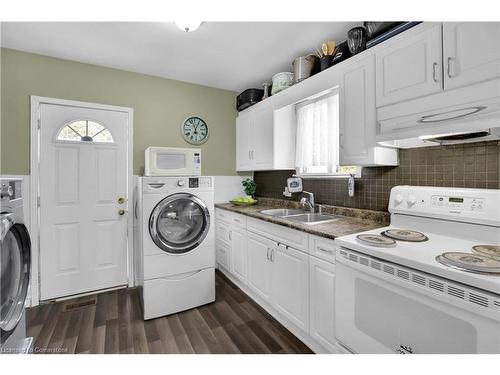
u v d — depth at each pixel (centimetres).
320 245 158
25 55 224
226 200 339
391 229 156
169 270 213
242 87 324
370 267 120
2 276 126
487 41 110
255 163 294
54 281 236
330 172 231
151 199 209
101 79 256
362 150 169
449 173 155
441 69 125
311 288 165
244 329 191
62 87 239
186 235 231
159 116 288
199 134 314
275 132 260
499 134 127
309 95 212
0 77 215
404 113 142
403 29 144
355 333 128
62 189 238
